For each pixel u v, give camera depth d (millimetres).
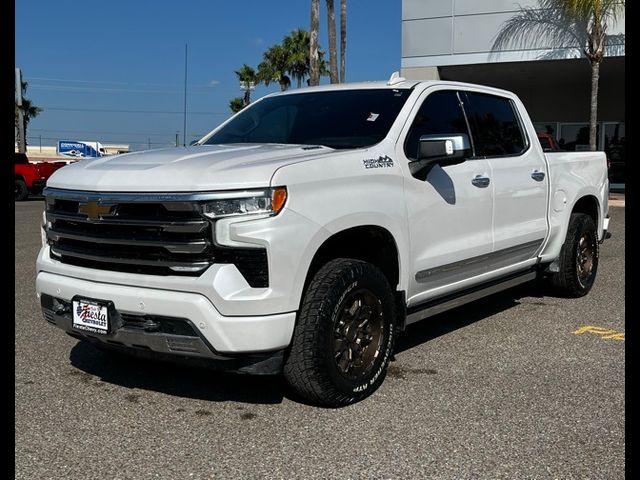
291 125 5102
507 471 3254
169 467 3305
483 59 19922
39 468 3291
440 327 5984
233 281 3564
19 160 23703
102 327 3869
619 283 7906
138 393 4316
